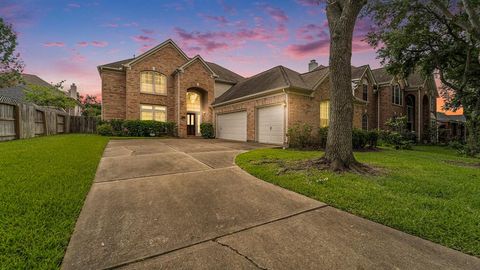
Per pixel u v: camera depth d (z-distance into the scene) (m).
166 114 18.69
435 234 2.56
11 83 19.47
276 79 13.23
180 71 18.06
